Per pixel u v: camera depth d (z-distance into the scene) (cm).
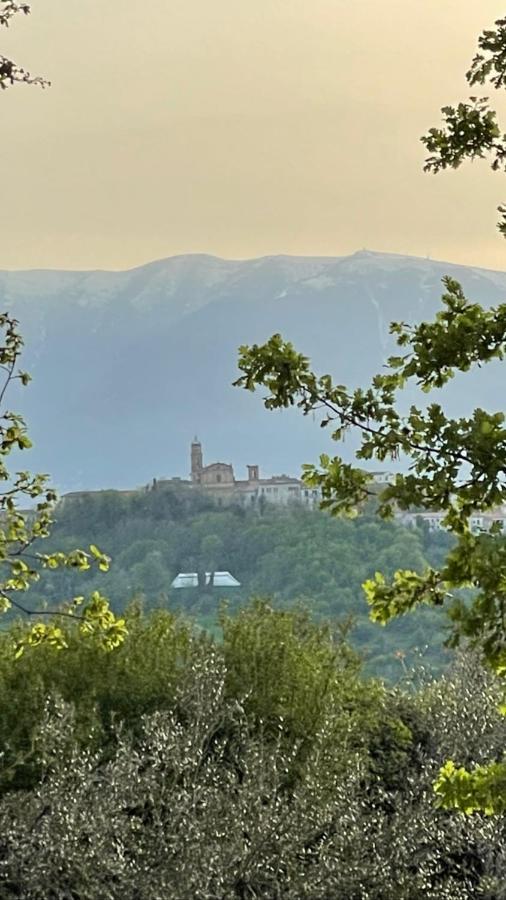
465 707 2386
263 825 1958
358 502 1105
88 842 1909
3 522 1362
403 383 1110
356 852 2006
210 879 1914
